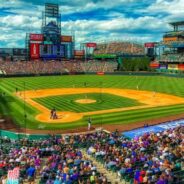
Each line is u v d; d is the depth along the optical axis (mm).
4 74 137500
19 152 32656
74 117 58250
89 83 111938
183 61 146000
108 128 50531
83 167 26875
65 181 23531
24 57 185625
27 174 26750
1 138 42438
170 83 109312
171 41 167625
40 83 112250
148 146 33812
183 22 164375
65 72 152875
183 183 24844
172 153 30578
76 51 180875
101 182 23797
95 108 66000
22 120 55969
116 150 31828
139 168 27219
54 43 168750
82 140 39000
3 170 27391
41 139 42406
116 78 131000
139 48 195000
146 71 156500
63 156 30594
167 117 57719
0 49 189625
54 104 70438
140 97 79812
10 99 76500
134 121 54969
